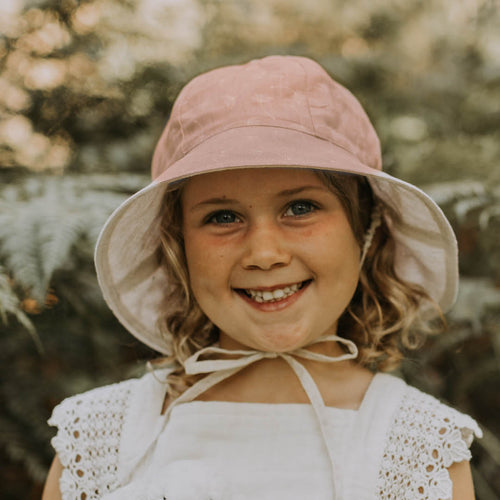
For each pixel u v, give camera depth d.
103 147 2.37
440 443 1.12
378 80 2.88
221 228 1.13
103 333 1.92
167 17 2.65
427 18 3.31
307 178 1.10
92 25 2.46
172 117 1.19
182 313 1.35
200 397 1.23
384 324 1.40
